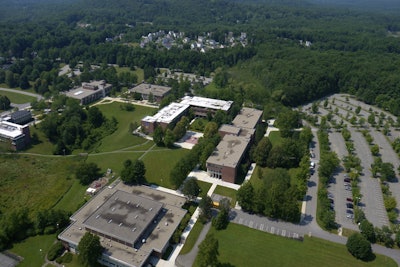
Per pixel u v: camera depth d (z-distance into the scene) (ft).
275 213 513.86
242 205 524.93
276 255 445.37
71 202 549.54
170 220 486.79
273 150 652.89
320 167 617.62
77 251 438.81
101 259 428.56
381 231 467.93
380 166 640.99
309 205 548.72
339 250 455.63
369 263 434.71
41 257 437.58
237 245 460.55
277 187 510.17
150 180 613.11
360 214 497.46
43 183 598.75
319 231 490.08
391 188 602.85
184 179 591.78
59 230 474.49
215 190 584.40
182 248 453.17
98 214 471.62
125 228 448.65
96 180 606.55
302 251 453.17
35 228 476.95
